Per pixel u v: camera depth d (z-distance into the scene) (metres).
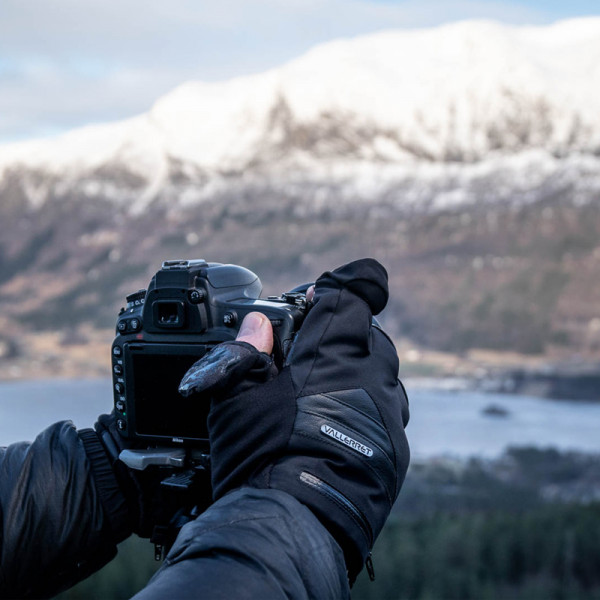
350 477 0.97
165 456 1.26
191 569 0.80
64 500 1.25
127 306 1.40
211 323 1.26
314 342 1.04
